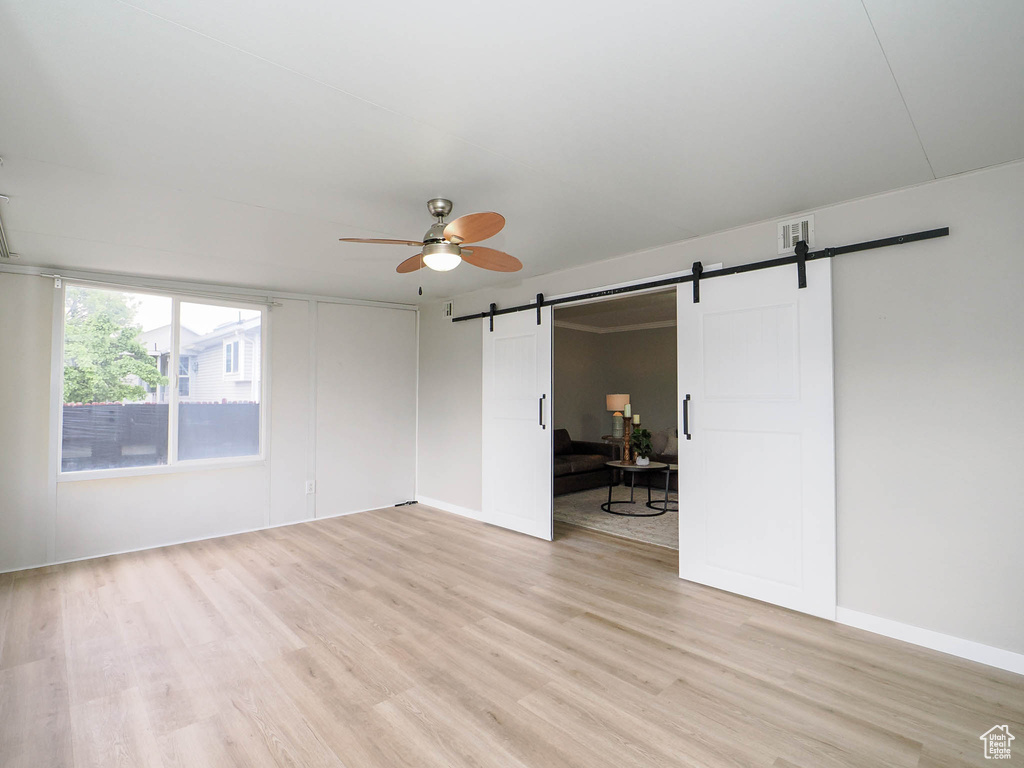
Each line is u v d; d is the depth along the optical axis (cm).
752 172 253
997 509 242
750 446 323
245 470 491
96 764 179
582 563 392
